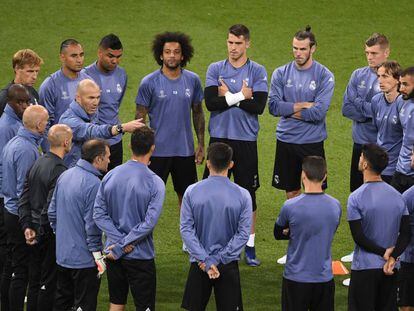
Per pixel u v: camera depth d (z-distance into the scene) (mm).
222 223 23734
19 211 25547
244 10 57031
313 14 56719
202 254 23594
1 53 51688
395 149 29812
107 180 24406
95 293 25125
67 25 55000
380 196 24109
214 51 52219
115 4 57688
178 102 31672
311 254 23812
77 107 28469
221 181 23891
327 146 42812
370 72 31594
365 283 24375
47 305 25984
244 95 30797
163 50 31312
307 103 31188
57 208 24719
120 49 31484
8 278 27250
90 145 24641
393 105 29344
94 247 24625
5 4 57250
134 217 24344
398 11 57250
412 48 52875
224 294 24094
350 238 33719
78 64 30734
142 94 31703
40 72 49844
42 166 25422
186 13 56562
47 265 25781
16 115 27578
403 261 25375
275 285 29828
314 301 24266
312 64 31516
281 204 37125
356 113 31672
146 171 24438
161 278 30203
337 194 37875
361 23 55750
